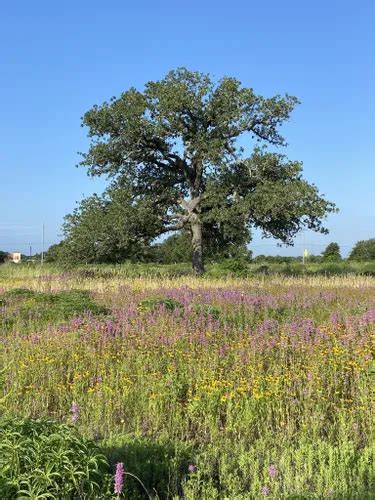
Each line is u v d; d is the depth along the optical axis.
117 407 6.86
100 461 4.24
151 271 30.42
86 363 8.62
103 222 29.22
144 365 8.19
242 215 29.31
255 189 30.03
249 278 24.05
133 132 30.09
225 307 14.50
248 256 58.72
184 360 8.58
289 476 4.84
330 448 5.18
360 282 22.34
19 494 3.67
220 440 6.00
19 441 3.89
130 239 29.81
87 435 5.92
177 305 14.24
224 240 33.31
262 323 12.12
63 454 3.91
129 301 15.43
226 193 30.22
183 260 61.22
